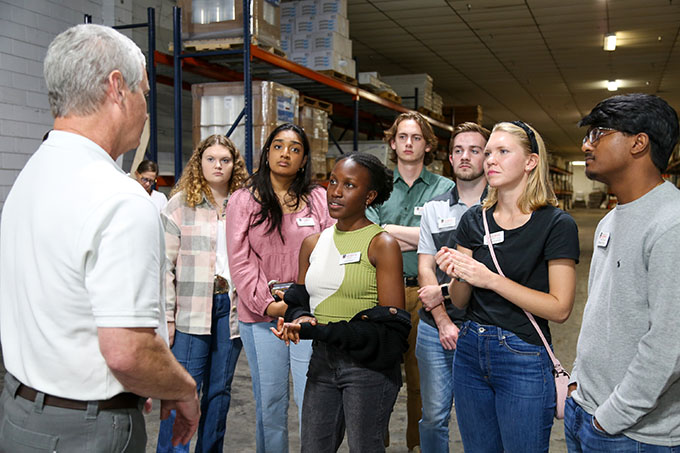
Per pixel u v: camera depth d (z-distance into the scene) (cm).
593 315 139
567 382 162
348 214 169
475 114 1093
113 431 113
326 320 171
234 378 400
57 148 115
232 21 430
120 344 105
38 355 111
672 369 117
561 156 3291
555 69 1151
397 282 165
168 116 590
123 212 109
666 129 125
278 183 234
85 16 482
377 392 162
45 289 109
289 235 230
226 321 247
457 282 180
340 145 652
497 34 902
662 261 119
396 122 282
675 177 1716
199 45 438
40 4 479
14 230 116
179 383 120
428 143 283
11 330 117
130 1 550
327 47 568
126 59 119
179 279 241
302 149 229
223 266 248
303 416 172
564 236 160
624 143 128
